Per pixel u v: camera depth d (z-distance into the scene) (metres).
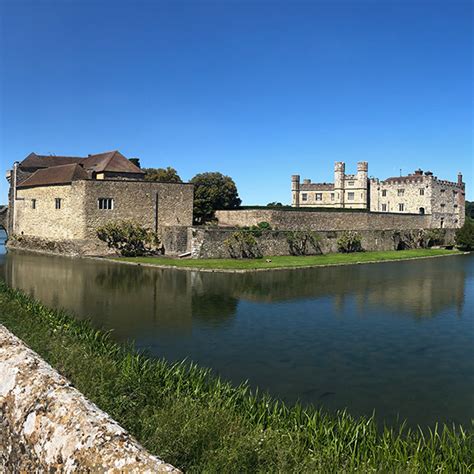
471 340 15.38
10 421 4.81
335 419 9.18
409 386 11.23
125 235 41.31
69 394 4.88
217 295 22.84
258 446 6.05
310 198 80.00
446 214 75.31
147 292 23.03
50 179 45.38
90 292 22.52
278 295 23.33
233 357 13.19
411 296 23.58
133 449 4.00
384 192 76.62
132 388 8.32
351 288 25.95
